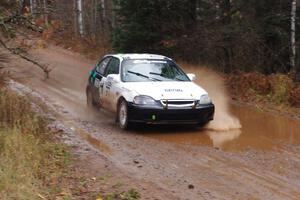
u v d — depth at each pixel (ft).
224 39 88.69
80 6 164.45
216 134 51.29
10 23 44.98
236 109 67.56
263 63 88.38
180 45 96.78
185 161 40.91
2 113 46.09
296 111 66.03
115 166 38.78
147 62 57.06
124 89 52.54
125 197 31.19
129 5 97.45
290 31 86.02
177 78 55.88
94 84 61.82
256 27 86.02
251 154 43.57
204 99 52.24
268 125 56.80
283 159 42.16
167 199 31.65
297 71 81.61
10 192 28.99
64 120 56.75
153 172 37.58
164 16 97.76
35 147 38.47
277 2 85.81
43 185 32.68
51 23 46.44
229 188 34.35
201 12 95.61
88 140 47.26
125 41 99.25
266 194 33.32
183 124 55.62
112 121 57.31
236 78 82.38
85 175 35.96
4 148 36.14
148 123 50.80
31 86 82.02
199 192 33.30
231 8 90.12
